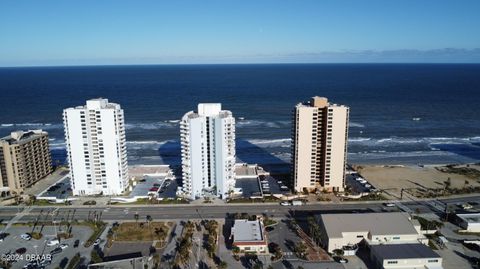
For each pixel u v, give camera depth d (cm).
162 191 18712
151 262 12788
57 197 18038
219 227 15288
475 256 13100
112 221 15862
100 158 18012
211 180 18212
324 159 18100
